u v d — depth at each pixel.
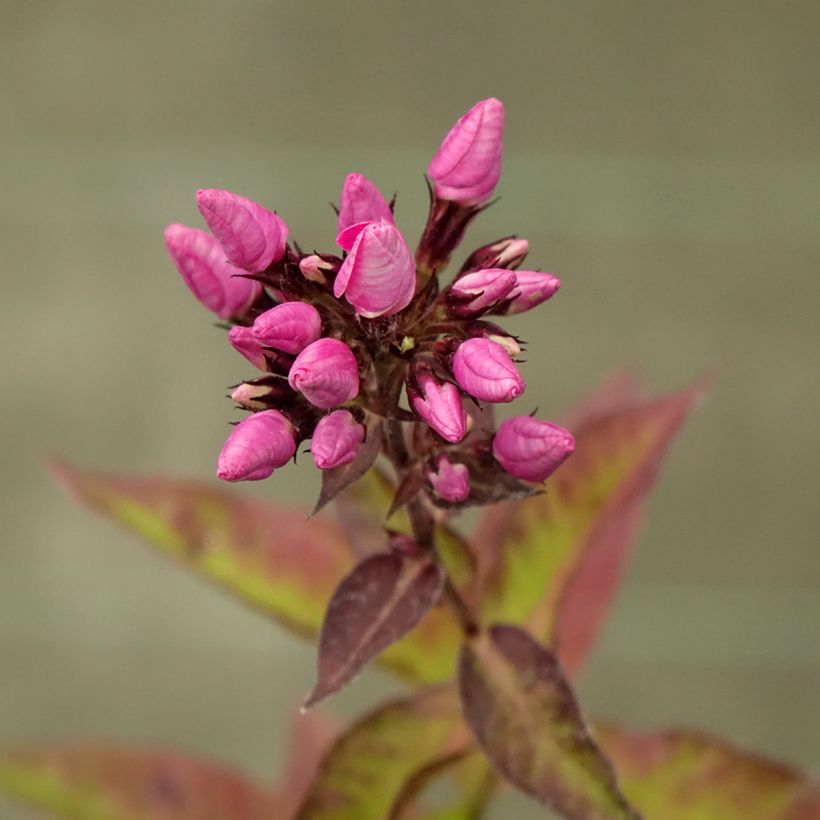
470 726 0.50
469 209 0.49
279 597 0.53
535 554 0.53
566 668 0.55
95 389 0.86
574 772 0.49
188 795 0.55
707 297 0.86
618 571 0.55
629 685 0.86
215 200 0.47
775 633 0.85
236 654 0.86
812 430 0.85
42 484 0.86
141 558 0.86
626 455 0.52
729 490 0.85
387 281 0.47
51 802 0.55
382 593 0.49
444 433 0.47
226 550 0.53
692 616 0.85
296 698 0.79
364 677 0.83
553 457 0.47
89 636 0.86
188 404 0.86
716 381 0.85
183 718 0.86
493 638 0.50
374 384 0.48
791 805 0.52
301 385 0.47
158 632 0.86
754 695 0.85
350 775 0.51
